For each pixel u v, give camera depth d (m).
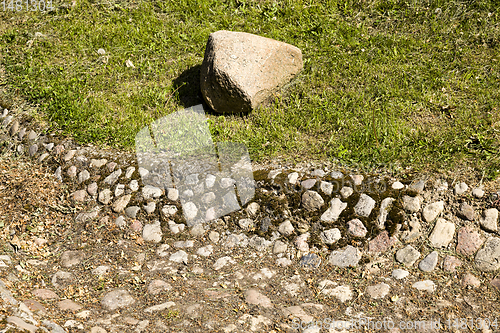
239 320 3.40
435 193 4.22
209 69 5.52
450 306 3.49
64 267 4.22
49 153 5.59
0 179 5.37
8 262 4.09
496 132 4.64
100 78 6.54
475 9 6.47
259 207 4.53
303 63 6.26
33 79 6.65
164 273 4.12
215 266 4.20
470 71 5.54
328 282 3.91
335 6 7.24
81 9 8.22
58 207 4.98
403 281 3.78
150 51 7.01
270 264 4.17
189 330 3.25
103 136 5.56
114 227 4.68
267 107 5.68
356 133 4.96
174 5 7.91
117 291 3.79
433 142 4.68
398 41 6.27
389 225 4.15
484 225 3.90
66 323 3.23
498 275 3.63
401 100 5.37
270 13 7.38
